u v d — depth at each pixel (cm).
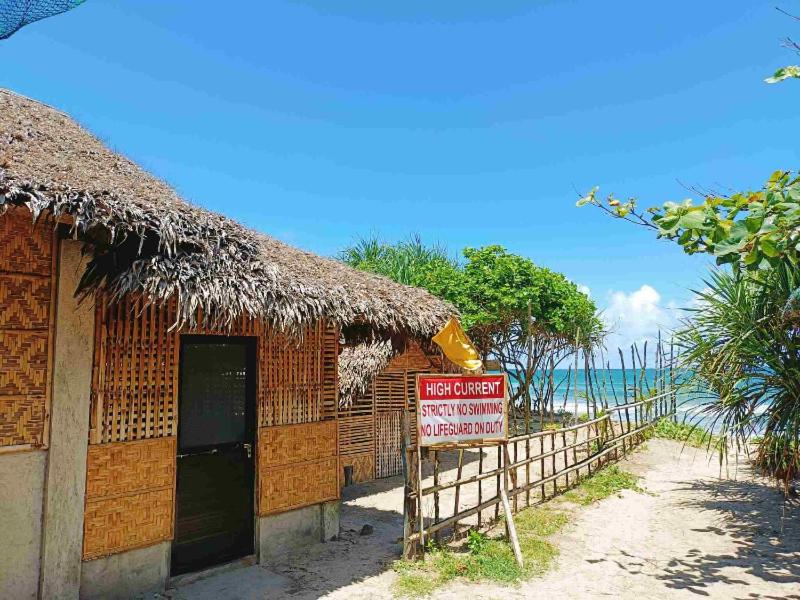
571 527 732
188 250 471
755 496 879
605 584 548
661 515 794
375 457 1040
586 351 1491
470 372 703
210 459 593
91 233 458
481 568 571
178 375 544
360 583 542
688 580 560
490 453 1263
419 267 2003
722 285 733
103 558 479
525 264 1686
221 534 593
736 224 440
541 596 518
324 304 560
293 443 641
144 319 521
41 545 443
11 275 437
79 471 465
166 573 522
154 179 570
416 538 596
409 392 1117
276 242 755
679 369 761
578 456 1198
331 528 677
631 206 521
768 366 692
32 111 621
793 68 430
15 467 432
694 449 1288
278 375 635
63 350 460
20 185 363
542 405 1447
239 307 473
